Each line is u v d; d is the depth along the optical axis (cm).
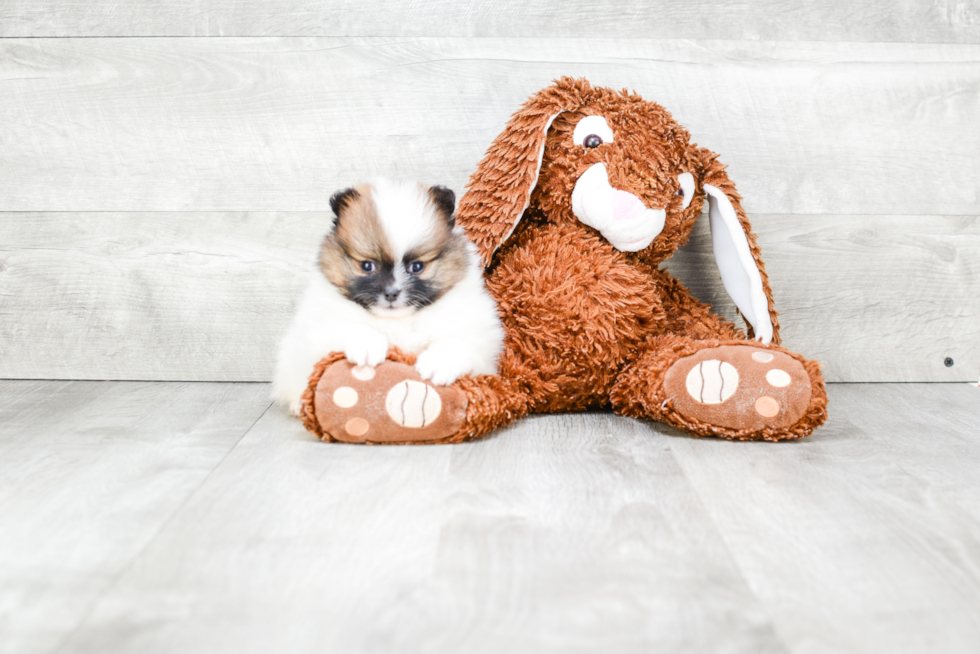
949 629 77
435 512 102
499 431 139
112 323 175
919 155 176
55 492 108
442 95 171
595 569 88
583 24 170
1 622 77
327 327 132
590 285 144
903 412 157
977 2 173
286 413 150
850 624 78
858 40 173
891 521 102
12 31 166
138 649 72
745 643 74
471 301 136
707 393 132
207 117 170
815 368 134
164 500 106
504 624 77
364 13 168
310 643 73
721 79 172
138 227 172
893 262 180
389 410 126
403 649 73
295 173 172
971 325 183
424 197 132
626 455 126
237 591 83
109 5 166
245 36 168
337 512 102
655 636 75
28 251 172
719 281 177
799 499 108
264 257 174
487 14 169
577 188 146
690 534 97
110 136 170
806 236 178
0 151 170
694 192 155
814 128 175
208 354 177
